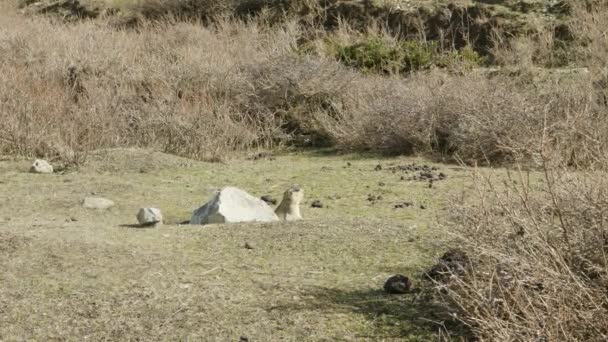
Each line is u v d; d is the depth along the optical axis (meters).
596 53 15.25
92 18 23.08
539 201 5.02
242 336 4.60
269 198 8.49
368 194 8.77
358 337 4.59
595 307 4.01
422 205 8.04
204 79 14.56
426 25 18.86
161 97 13.67
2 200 8.27
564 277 4.14
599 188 4.70
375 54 16.05
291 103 13.90
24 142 11.23
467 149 10.95
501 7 18.45
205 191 9.00
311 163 11.30
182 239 6.38
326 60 14.63
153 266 5.67
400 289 5.19
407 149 11.87
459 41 18.23
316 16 20.28
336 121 13.29
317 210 8.02
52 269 5.58
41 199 8.32
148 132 12.26
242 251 6.08
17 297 5.11
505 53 16.23
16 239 6.14
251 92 14.00
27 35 17.09
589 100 10.32
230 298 5.11
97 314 4.89
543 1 18.41
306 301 5.08
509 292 4.20
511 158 10.20
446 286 4.73
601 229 4.44
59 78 14.69
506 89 11.84
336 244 6.22
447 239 6.01
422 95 12.22
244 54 16.48
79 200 8.26
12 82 13.02
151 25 21.53
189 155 11.62
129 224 7.15
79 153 10.73
